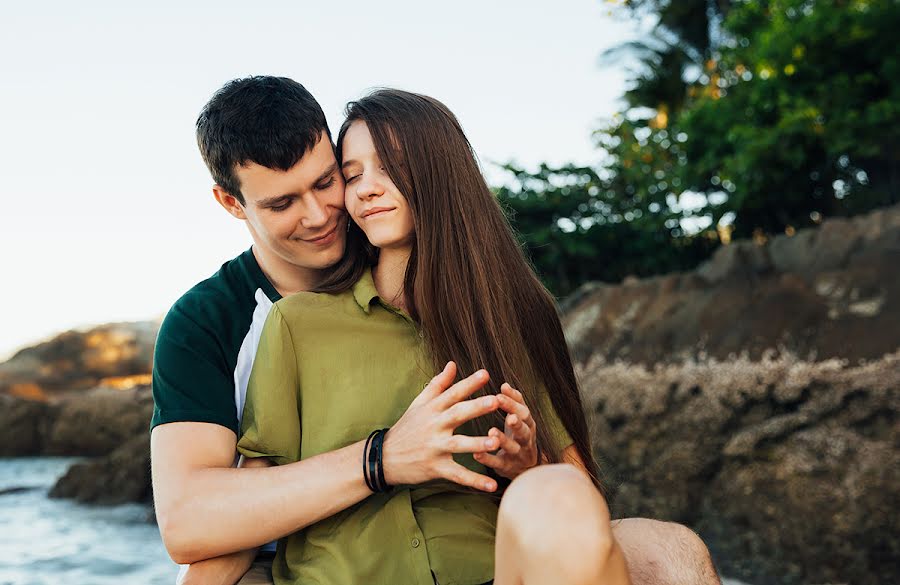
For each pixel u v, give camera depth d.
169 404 2.10
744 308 7.98
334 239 2.39
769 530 5.71
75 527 8.83
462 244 2.12
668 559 1.91
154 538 8.30
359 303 2.07
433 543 1.87
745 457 6.17
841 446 5.72
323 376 2.00
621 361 8.50
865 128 10.24
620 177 14.44
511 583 1.45
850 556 5.22
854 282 7.40
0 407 15.66
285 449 1.96
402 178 2.10
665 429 7.29
